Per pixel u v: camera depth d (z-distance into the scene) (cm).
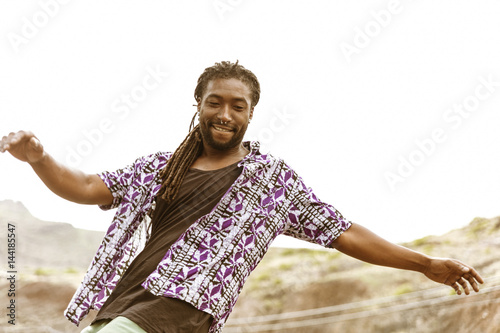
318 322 1518
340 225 239
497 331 1358
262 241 229
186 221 228
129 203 241
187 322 210
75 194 235
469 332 1387
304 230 240
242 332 1519
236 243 223
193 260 218
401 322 1467
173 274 215
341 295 1571
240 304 1588
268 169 237
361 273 1622
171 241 224
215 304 215
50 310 1241
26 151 213
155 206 240
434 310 1470
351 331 1484
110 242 237
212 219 225
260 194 232
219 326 222
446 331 1408
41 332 1178
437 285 1534
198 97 252
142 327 204
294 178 241
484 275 1473
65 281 1301
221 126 237
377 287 1560
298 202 239
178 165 241
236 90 237
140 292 214
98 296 232
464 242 1598
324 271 1667
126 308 212
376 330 1457
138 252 238
